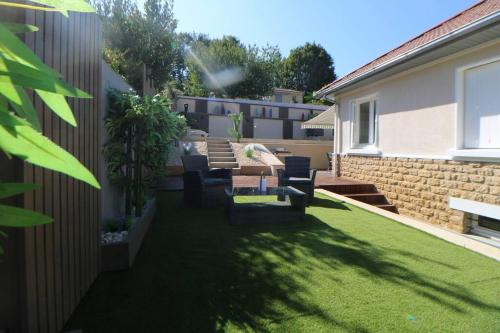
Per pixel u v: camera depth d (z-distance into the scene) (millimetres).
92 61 2721
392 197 6812
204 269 3002
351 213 5445
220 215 5242
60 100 744
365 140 8047
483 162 4797
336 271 3012
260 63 30984
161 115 4363
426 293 2594
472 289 2678
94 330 2020
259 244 3779
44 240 1794
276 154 14531
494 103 4746
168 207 5855
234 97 30516
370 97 7613
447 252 3580
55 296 1937
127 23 14156
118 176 4023
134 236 3256
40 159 571
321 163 16578
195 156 6609
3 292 1595
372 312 2291
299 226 4617
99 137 2961
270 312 2270
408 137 6344
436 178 5664
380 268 3098
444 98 5484
